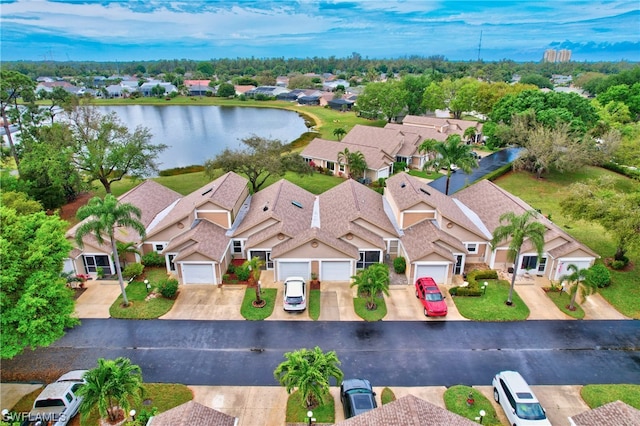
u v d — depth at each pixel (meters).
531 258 34.47
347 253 32.94
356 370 24.59
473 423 16.47
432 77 150.38
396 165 66.94
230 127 113.62
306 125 115.25
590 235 42.03
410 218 37.22
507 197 40.47
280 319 29.30
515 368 24.84
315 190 56.53
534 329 28.31
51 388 21.55
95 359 25.53
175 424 16.92
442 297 30.11
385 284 29.94
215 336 27.59
